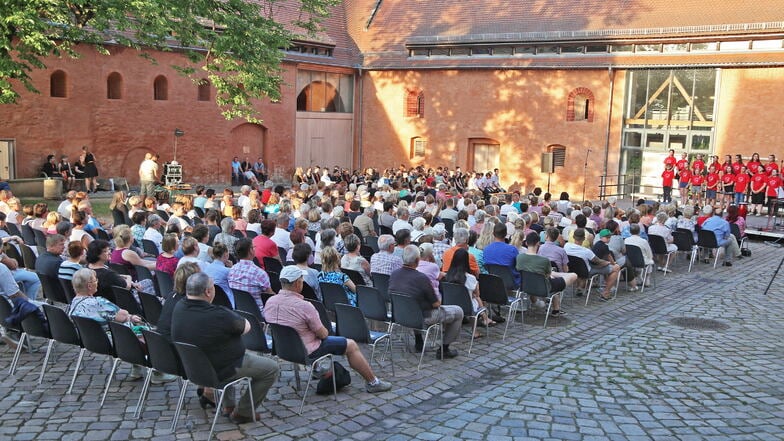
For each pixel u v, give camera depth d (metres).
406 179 29.08
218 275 8.91
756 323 11.55
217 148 32.12
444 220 16.05
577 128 31.69
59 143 26.73
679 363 9.20
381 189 19.94
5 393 7.55
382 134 37.28
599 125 31.12
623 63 30.08
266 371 6.95
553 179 32.59
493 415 7.32
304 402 7.52
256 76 22.55
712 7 29.34
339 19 38.66
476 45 33.75
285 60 33.53
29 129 25.89
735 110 27.75
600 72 30.81
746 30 26.98
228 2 22.53
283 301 7.46
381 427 7.10
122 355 7.24
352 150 38.22
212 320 6.55
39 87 25.94
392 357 9.23
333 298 9.29
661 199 28.91
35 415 7.00
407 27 37.16
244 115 24.22
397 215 14.58
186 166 31.05
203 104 31.34
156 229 12.41
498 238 11.35
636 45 30.05
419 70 35.59
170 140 30.31
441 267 11.30
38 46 17.45
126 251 10.19
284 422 7.04
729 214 18.64
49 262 9.47
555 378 8.52
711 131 28.41
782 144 26.83
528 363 9.45
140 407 7.04
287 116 34.53
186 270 7.17
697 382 8.45
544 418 7.25
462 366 9.12
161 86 30.12
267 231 11.08
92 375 8.20
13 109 25.41
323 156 36.75
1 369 8.30
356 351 7.81
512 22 34.00
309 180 30.69
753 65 26.95
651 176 30.11
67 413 7.07
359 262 10.45
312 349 7.45
